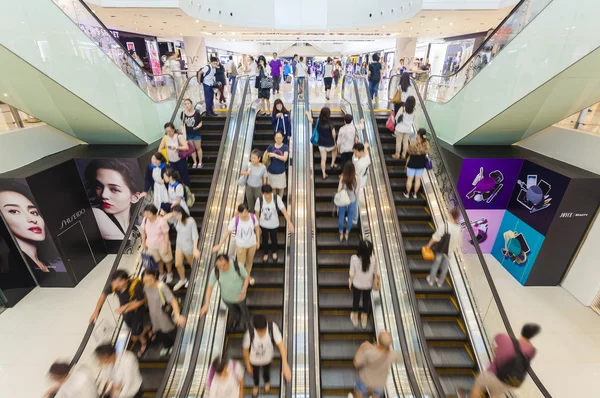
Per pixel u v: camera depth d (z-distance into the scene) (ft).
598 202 20.63
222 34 60.29
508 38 19.13
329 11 51.34
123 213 25.46
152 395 14.52
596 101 18.38
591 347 18.75
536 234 22.74
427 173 23.41
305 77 30.37
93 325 13.76
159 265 18.02
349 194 17.75
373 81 33.68
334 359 15.44
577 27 14.37
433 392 13.44
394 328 15.47
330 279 18.39
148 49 59.88
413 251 20.34
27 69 15.47
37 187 20.21
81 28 18.49
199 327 14.83
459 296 17.94
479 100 22.00
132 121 23.68
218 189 21.29
